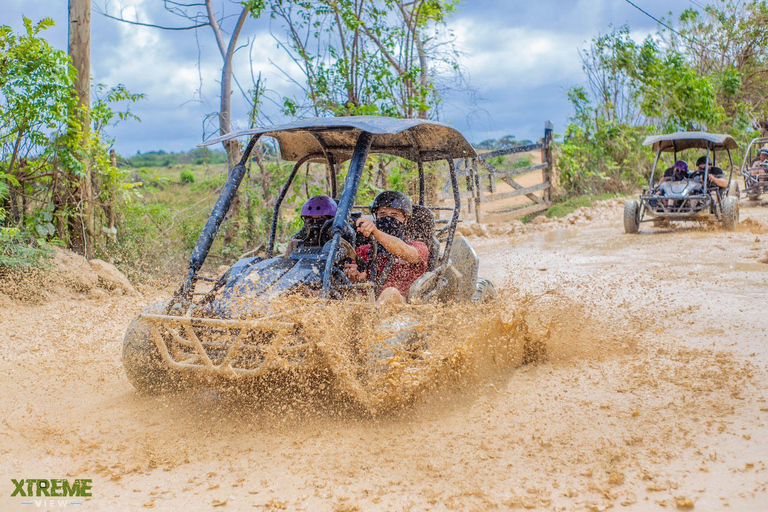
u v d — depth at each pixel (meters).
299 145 5.61
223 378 4.40
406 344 4.34
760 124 29.39
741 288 7.77
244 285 4.41
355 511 3.15
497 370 5.27
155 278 10.08
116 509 3.20
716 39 30.00
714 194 13.93
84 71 9.91
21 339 6.55
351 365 4.08
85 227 9.94
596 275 9.14
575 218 17.25
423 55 13.93
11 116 9.21
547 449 3.76
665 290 7.89
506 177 19.19
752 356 5.25
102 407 4.60
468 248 5.69
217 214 4.67
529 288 8.21
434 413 4.37
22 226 9.51
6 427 4.23
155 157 28.45
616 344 5.77
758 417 4.04
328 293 4.19
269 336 4.12
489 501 3.20
